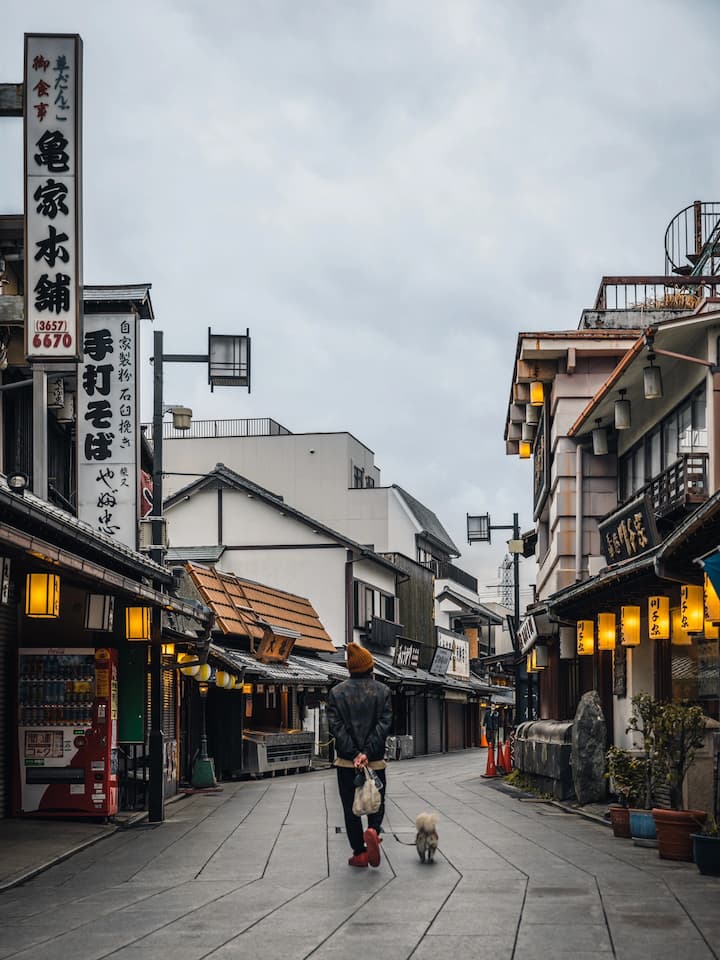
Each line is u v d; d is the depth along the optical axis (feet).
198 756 80.84
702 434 57.77
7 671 51.96
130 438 59.26
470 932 25.88
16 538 30.17
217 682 85.35
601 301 86.89
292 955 23.73
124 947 24.89
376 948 24.27
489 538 131.64
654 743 41.50
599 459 80.02
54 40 47.26
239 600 114.73
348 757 36.58
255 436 186.50
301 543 149.89
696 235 84.43
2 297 47.09
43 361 45.93
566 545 80.33
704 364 54.95
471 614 222.28
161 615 57.06
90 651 51.57
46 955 24.23
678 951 23.73
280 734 104.73
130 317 59.93
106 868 38.42
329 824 51.75
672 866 36.91
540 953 23.63
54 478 66.18
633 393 69.56
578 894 31.07
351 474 187.42
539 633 82.89
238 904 30.17
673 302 86.07
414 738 169.37
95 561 42.65
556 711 87.81
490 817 55.88
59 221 46.50
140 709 55.36
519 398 89.15
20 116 47.34
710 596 38.93
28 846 42.73
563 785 64.80
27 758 51.21
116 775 53.31
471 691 196.85
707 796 46.65
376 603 161.79
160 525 65.72
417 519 188.34
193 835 47.98
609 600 59.47
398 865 37.19
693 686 51.03
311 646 133.80
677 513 58.03
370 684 37.06
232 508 151.02
